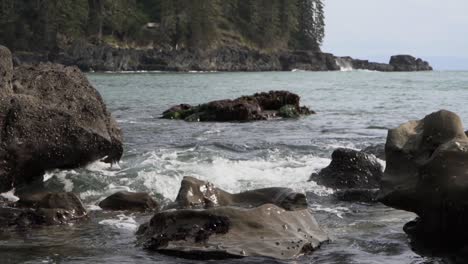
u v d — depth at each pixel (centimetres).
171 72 12175
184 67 12700
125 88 5972
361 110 3588
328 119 3036
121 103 4078
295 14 15512
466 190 859
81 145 1383
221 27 14625
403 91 5716
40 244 913
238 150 1830
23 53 11381
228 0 15050
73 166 1412
